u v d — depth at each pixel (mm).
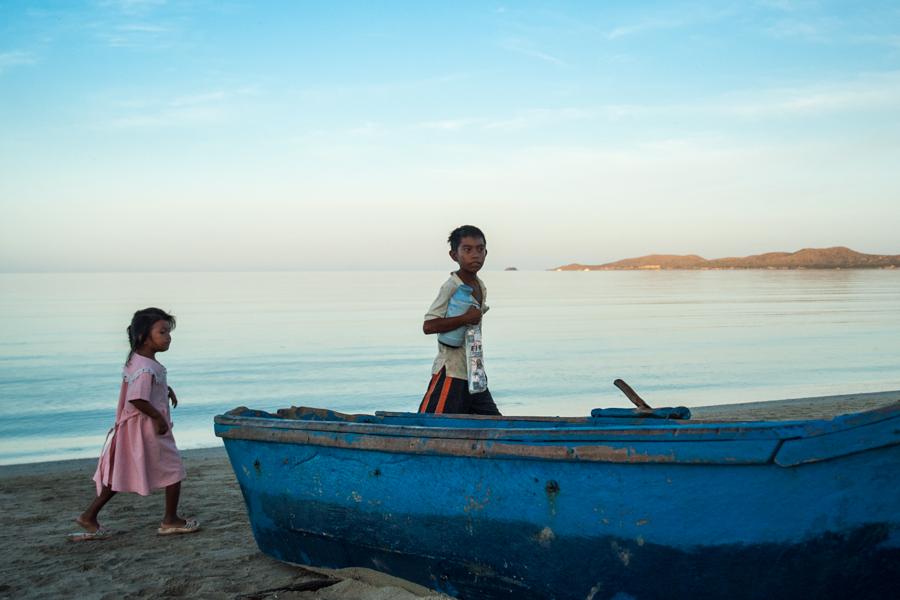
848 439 3086
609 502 3430
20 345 29656
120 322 43750
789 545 3229
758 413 12555
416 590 4094
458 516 3799
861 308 54438
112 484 5363
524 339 31281
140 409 5281
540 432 3537
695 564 3344
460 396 5426
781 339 30703
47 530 5758
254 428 4535
